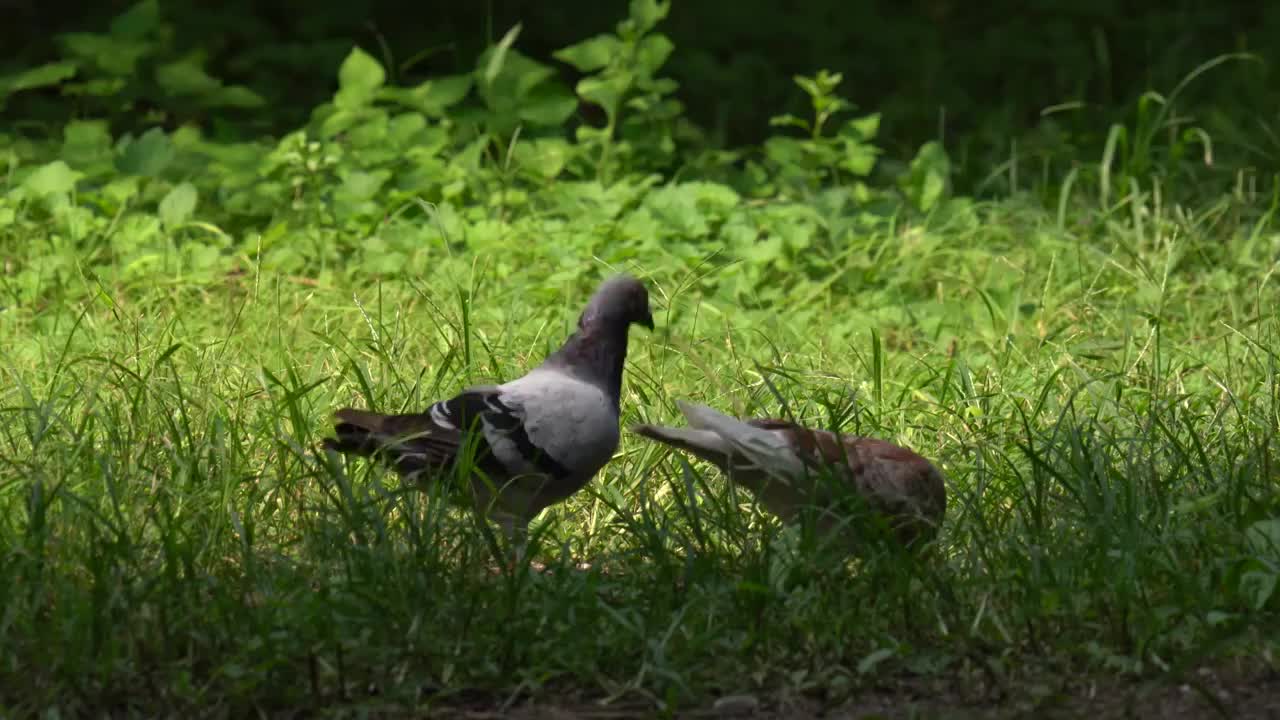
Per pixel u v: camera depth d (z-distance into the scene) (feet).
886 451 29.32
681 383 38.96
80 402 35.14
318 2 77.36
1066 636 25.80
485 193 54.95
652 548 27.84
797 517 28.71
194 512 28.86
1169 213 54.95
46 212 51.01
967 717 23.75
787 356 40.65
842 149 67.41
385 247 48.78
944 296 48.96
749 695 24.32
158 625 24.48
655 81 58.80
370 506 28.50
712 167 58.90
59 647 23.81
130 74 61.52
